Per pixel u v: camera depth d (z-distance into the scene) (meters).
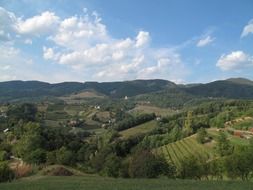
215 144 160.88
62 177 81.44
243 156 79.44
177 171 89.12
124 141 199.88
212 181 61.12
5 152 145.38
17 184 57.12
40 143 156.62
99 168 130.88
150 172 87.50
